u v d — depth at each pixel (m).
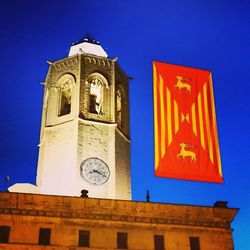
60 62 48.94
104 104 46.50
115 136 45.03
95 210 37.75
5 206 36.62
